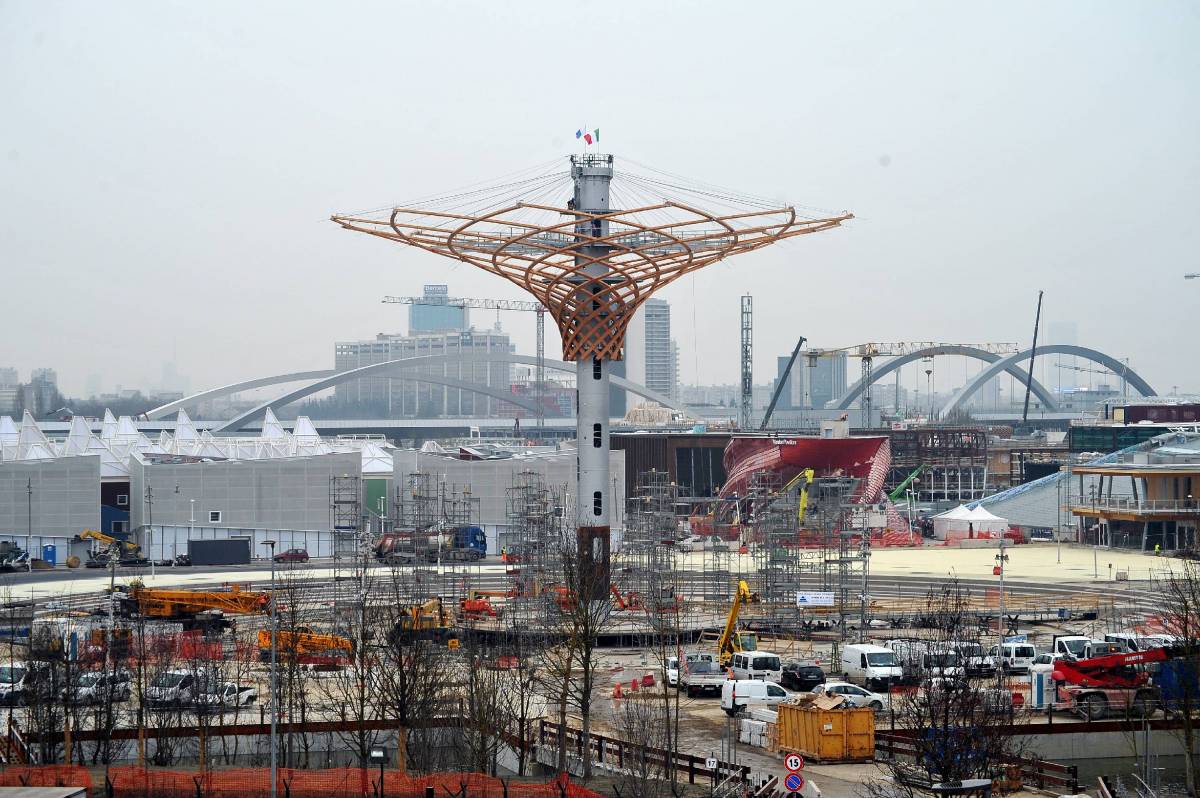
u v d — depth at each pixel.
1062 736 87.75
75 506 197.00
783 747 83.88
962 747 69.06
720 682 105.69
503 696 90.50
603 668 116.56
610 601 135.25
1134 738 83.56
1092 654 105.44
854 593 153.12
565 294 149.88
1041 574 174.88
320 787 70.00
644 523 169.50
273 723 65.38
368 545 157.88
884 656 106.50
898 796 69.75
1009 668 106.50
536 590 135.50
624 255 152.12
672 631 125.12
